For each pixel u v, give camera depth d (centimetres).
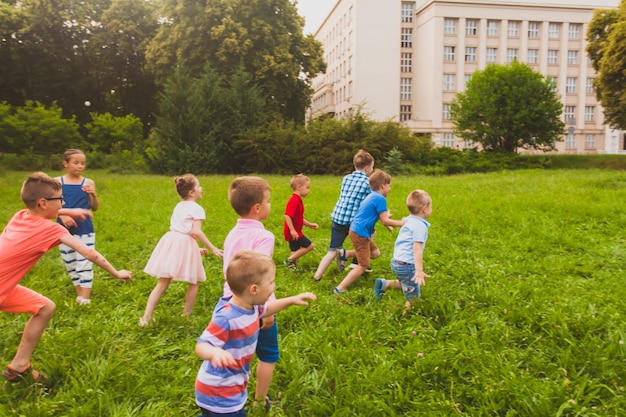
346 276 570
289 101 3503
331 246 604
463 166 2667
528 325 431
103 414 316
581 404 315
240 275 256
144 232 888
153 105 4022
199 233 462
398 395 329
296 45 3488
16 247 337
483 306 493
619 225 877
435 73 5409
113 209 1124
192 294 479
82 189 527
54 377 358
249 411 316
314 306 491
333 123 2670
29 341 346
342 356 378
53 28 3594
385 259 671
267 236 318
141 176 2227
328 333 423
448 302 480
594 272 605
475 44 5488
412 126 5347
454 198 1225
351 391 335
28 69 3600
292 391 336
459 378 352
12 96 3669
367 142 2603
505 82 3197
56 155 2536
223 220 980
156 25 3722
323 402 326
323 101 7444
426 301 480
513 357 374
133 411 313
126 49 3662
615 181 1529
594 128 5703
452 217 955
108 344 401
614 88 3067
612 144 5675
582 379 337
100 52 3681
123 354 386
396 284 519
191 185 476
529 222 901
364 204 540
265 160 2516
